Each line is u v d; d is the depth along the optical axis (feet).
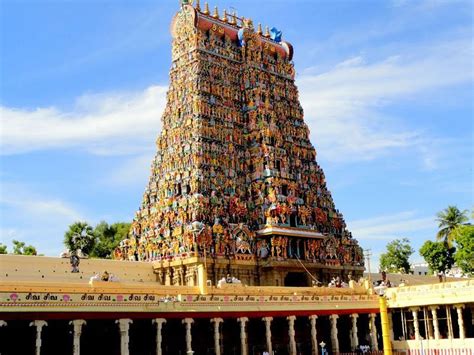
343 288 295.28
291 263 324.80
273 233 319.47
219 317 236.22
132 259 331.77
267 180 336.70
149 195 341.00
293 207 339.98
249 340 270.46
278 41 403.34
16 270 255.70
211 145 331.77
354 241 379.14
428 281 416.05
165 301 221.46
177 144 336.29
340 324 308.19
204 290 237.25
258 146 345.92
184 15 362.33
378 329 306.55
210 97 345.10
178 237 306.14
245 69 367.45
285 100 384.06
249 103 358.43
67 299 197.47
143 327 241.55
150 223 330.54
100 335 232.12
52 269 267.39
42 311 190.90
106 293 207.31
